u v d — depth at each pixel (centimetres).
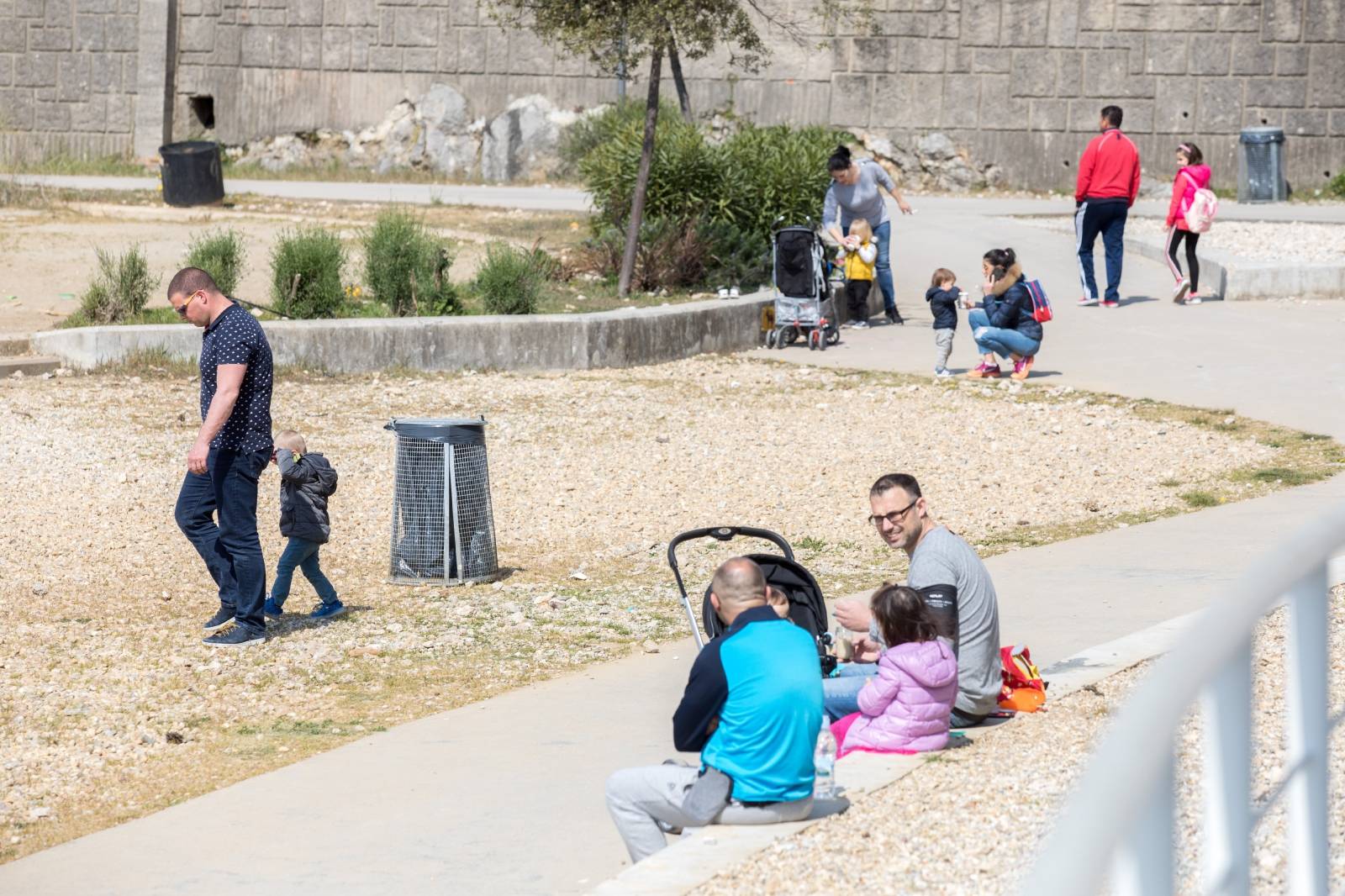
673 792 976
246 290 3938
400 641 1695
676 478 2498
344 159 8019
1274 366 3186
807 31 7288
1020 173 7169
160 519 2223
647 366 3512
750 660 964
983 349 3188
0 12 8344
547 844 1063
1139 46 6975
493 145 7762
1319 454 2462
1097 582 1753
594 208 5094
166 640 1698
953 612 1139
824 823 956
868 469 2534
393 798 1176
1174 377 3136
